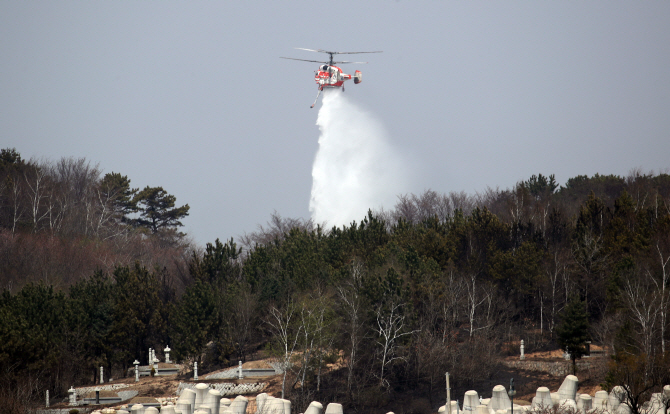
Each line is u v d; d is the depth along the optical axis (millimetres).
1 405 129625
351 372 178250
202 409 99688
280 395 178250
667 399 113562
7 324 177250
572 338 173250
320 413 111500
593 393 162000
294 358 182375
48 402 176125
